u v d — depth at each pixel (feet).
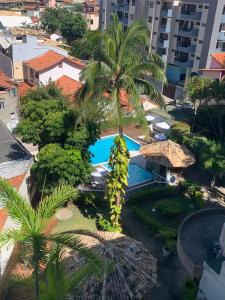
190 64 218.18
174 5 215.72
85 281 62.75
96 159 142.31
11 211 43.83
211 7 197.36
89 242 69.10
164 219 101.40
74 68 194.08
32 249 42.60
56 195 48.32
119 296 63.16
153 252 87.04
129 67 77.56
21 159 99.30
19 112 151.12
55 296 45.96
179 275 78.95
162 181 121.80
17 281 51.01
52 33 318.45
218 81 150.61
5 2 456.45
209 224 81.15
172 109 191.72
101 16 280.72
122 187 87.51
